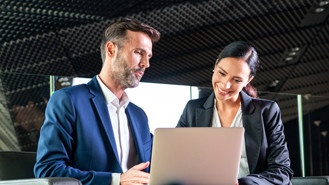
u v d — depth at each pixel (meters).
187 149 1.50
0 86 2.18
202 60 3.45
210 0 3.30
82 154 1.74
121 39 1.83
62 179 1.26
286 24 3.63
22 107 2.21
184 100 2.47
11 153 1.81
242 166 2.00
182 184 1.54
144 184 1.62
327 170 3.12
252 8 3.45
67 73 3.03
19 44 2.84
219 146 1.52
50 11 2.85
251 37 3.59
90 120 1.78
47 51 2.93
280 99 2.98
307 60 3.82
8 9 2.72
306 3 3.54
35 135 2.23
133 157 1.88
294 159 3.01
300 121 3.04
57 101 1.77
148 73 3.30
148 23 3.20
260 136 1.98
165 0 3.15
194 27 3.35
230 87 1.93
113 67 1.85
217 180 1.56
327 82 3.94
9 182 1.27
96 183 1.60
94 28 3.02
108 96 1.87
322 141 3.12
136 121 1.96
